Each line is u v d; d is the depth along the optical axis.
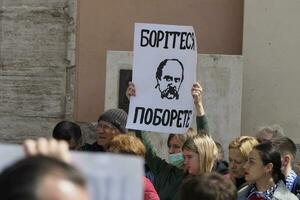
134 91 13.80
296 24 20.06
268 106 20.20
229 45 20.81
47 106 21.92
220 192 7.36
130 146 11.99
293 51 20.09
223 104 19.23
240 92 19.22
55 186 3.61
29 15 22.09
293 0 20.06
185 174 12.52
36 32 22.06
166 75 13.77
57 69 21.88
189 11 21.00
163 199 12.63
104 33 21.45
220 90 19.23
